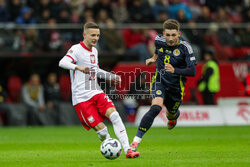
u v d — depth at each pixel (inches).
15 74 2628.0
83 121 1054.4
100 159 999.0
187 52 1095.0
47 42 2564.0
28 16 2657.5
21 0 2832.2
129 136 1776.6
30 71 2635.3
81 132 2015.3
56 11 2706.7
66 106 2532.0
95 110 1039.0
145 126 1027.9
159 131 2049.7
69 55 1041.5
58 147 1365.7
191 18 2962.6
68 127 2377.0
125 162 906.1
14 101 2527.1
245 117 2539.4
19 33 2564.0
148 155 1080.2
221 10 3014.3
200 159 978.1
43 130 2155.5
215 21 2979.8
